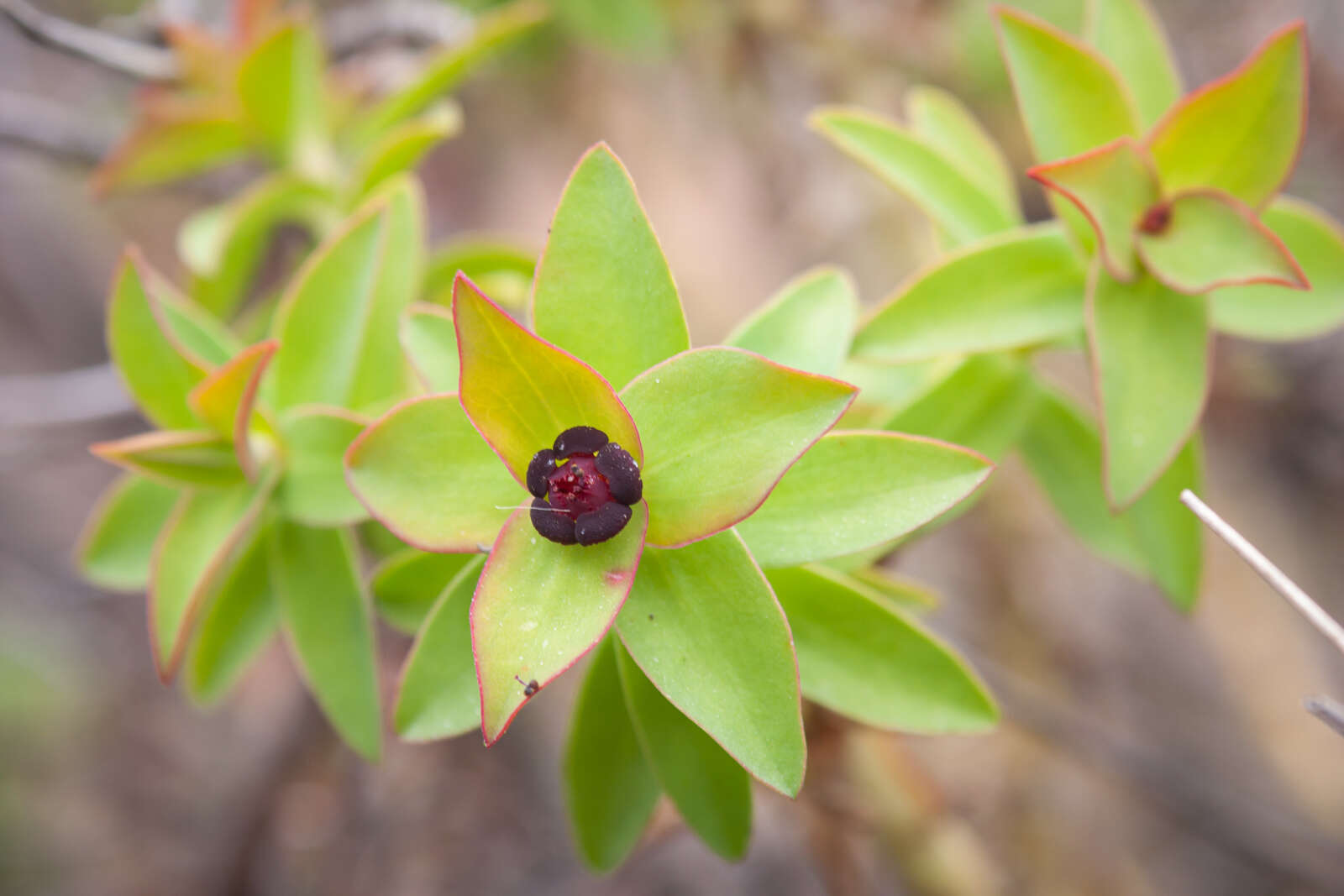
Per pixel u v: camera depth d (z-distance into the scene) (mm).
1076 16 372
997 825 413
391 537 220
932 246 398
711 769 198
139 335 211
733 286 424
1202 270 200
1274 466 453
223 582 218
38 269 560
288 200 253
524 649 174
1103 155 197
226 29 330
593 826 206
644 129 454
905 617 196
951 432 218
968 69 398
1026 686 406
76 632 571
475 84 463
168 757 543
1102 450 206
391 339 220
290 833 456
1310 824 407
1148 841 428
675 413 176
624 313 183
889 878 303
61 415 321
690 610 179
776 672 176
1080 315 208
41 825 525
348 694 213
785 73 406
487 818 470
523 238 470
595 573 176
